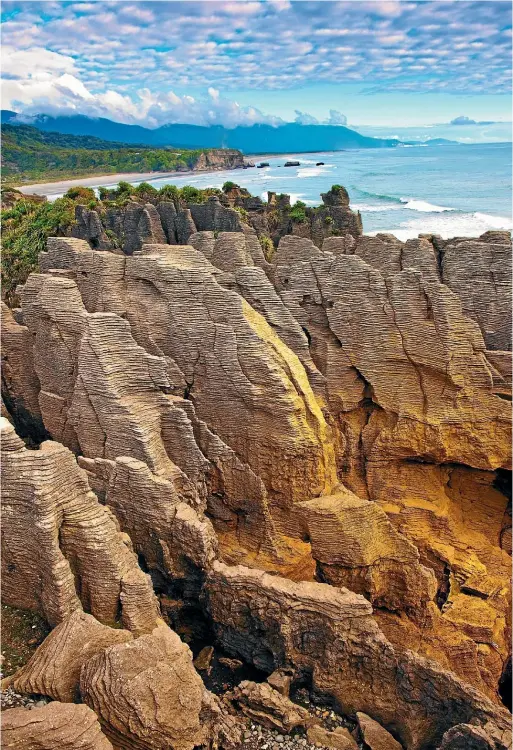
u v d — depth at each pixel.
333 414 28.53
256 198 50.44
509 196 141.75
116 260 26.69
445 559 25.66
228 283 27.61
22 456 17.67
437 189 161.38
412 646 21.73
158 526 21.20
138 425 22.84
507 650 22.41
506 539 27.03
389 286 26.83
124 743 15.21
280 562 24.14
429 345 26.28
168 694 15.49
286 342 27.89
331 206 43.03
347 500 22.34
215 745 16.77
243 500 24.59
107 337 23.31
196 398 25.86
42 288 25.50
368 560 21.88
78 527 18.12
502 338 27.95
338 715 19.14
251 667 20.86
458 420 26.58
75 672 16.03
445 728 17.95
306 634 19.41
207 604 20.94
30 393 28.28
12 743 13.68
